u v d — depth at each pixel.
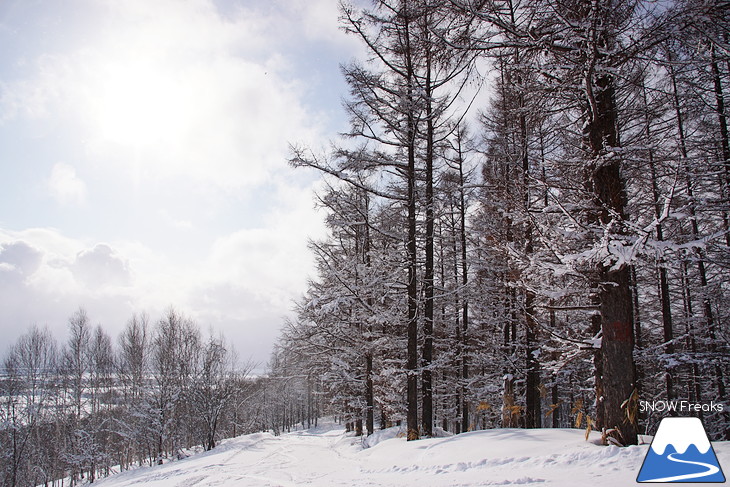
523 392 16.61
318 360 21.05
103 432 33.19
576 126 8.71
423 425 12.87
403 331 17.80
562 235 7.22
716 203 11.16
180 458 28.38
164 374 30.44
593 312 9.56
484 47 6.62
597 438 7.40
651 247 5.73
